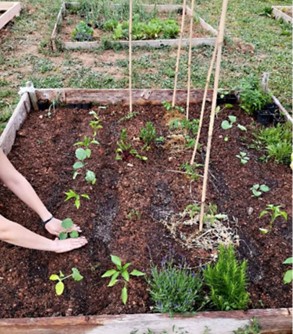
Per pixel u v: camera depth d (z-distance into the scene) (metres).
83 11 6.61
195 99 3.51
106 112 3.38
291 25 6.05
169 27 5.51
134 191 2.50
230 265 1.78
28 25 5.93
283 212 2.19
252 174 2.68
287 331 1.72
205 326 1.66
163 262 2.00
